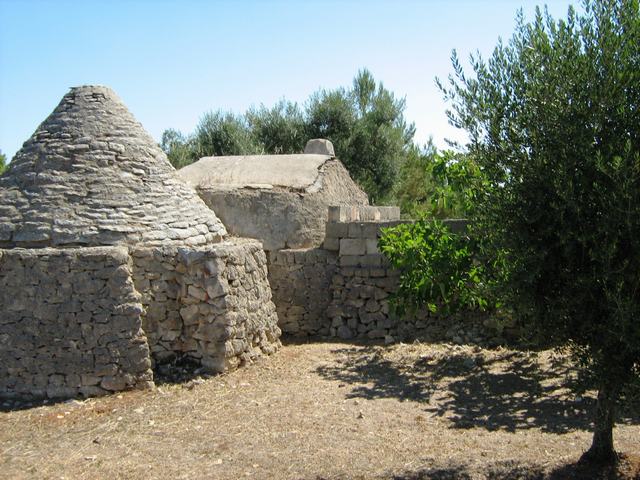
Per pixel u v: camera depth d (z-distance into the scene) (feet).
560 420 23.41
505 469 18.58
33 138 30.96
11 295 26.43
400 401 25.71
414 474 18.31
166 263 28.76
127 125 31.89
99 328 26.40
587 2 15.65
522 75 16.34
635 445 20.58
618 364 15.16
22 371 26.02
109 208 29.04
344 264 38.73
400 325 37.27
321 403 25.21
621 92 14.83
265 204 40.19
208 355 28.71
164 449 20.52
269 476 18.31
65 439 21.65
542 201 15.51
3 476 18.54
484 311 35.70
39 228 27.91
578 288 15.33
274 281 39.45
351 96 84.28
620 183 13.91
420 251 34.19
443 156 35.70
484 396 26.40
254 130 83.76
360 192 50.83
